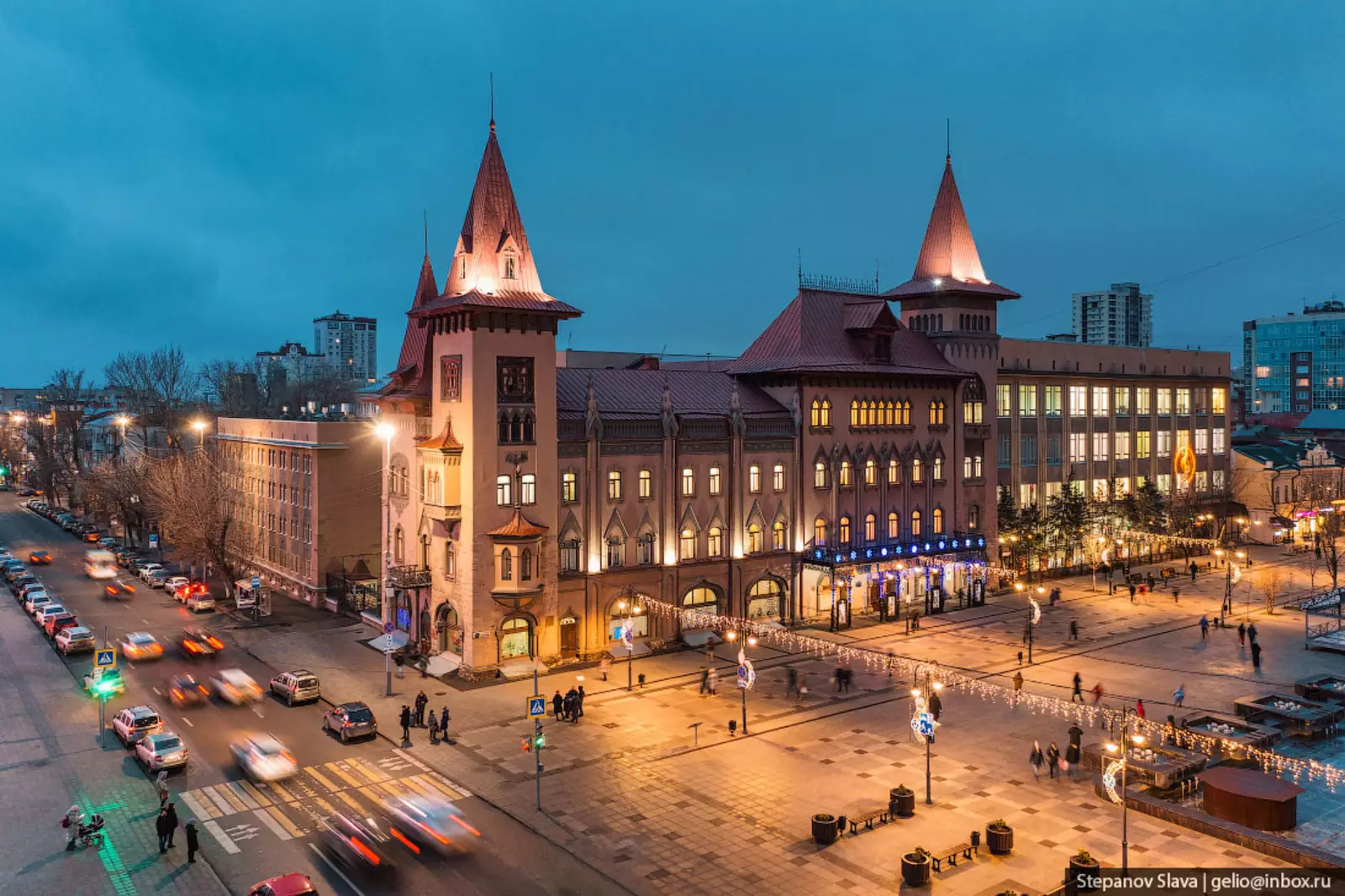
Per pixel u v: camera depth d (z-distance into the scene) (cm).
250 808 3603
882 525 7281
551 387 5700
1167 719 4594
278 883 2688
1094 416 9675
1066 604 7644
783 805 3600
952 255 8056
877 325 7188
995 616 7181
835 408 7012
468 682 5334
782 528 6756
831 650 6094
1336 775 3909
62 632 5997
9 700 5003
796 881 3000
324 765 4056
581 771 3966
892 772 3941
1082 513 8706
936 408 7706
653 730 4484
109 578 8900
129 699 5022
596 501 5869
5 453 19200
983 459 8088
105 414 16362
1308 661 5800
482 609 5431
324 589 7444
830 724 4588
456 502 5506
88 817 3500
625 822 3453
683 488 6291
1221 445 11219
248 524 8931
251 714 4775
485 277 5569
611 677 5453
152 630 6638
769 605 6738
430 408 6109
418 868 3098
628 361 9462
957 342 7919
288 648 6100
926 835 3328
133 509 10119
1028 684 5300
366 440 7644
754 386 7112
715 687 5166
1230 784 3403
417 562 6034
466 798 3697
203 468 8025
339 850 3234
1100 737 4359
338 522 7531
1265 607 7506
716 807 3584
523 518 5469
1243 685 5272
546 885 2981
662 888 2962
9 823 3462
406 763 4072
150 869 3097
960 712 4775
